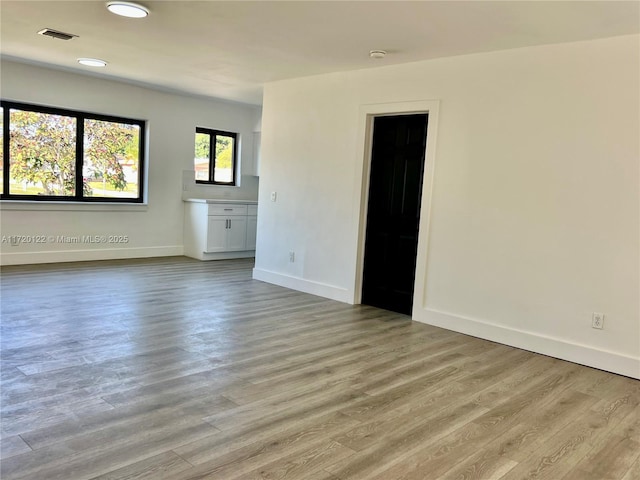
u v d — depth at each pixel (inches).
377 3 113.7
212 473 75.3
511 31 127.7
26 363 114.3
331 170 195.6
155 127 262.8
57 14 136.4
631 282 126.6
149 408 95.6
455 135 157.8
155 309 167.0
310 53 162.4
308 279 207.2
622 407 107.7
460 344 147.6
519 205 144.9
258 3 119.0
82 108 233.8
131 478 72.9
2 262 219.9
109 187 255.0
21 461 75.6
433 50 150.1
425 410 101.7
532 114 141.0
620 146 126.6
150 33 150.2
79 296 177.5
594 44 129.6
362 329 158.2
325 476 76.4
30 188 227.5
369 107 180.4
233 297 191.6
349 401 104.2
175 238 281.7
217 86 235.3
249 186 310.7
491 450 87.0
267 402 101.4
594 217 131.5
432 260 165.8
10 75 209.8
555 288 139.2
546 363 134.3
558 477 79.7
